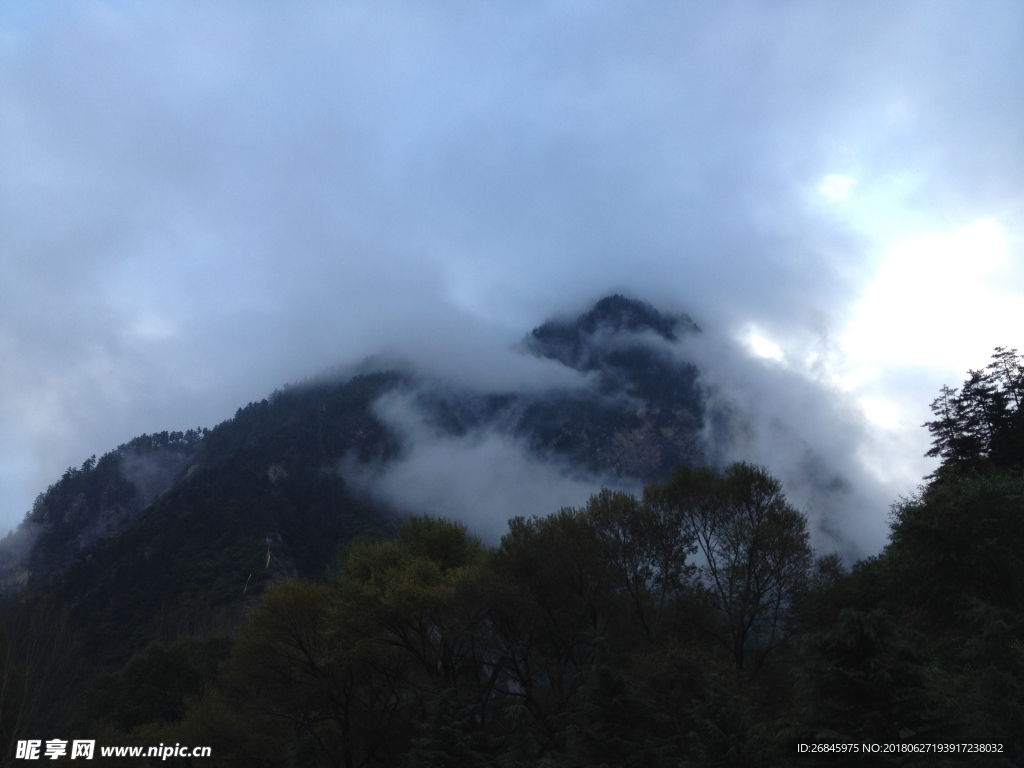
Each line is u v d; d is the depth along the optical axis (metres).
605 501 32.66
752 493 31.66
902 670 14.41
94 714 46.47
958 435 49.44
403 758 26.59
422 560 34.34
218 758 34.31
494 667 30.94
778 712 24.41
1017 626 17.91
